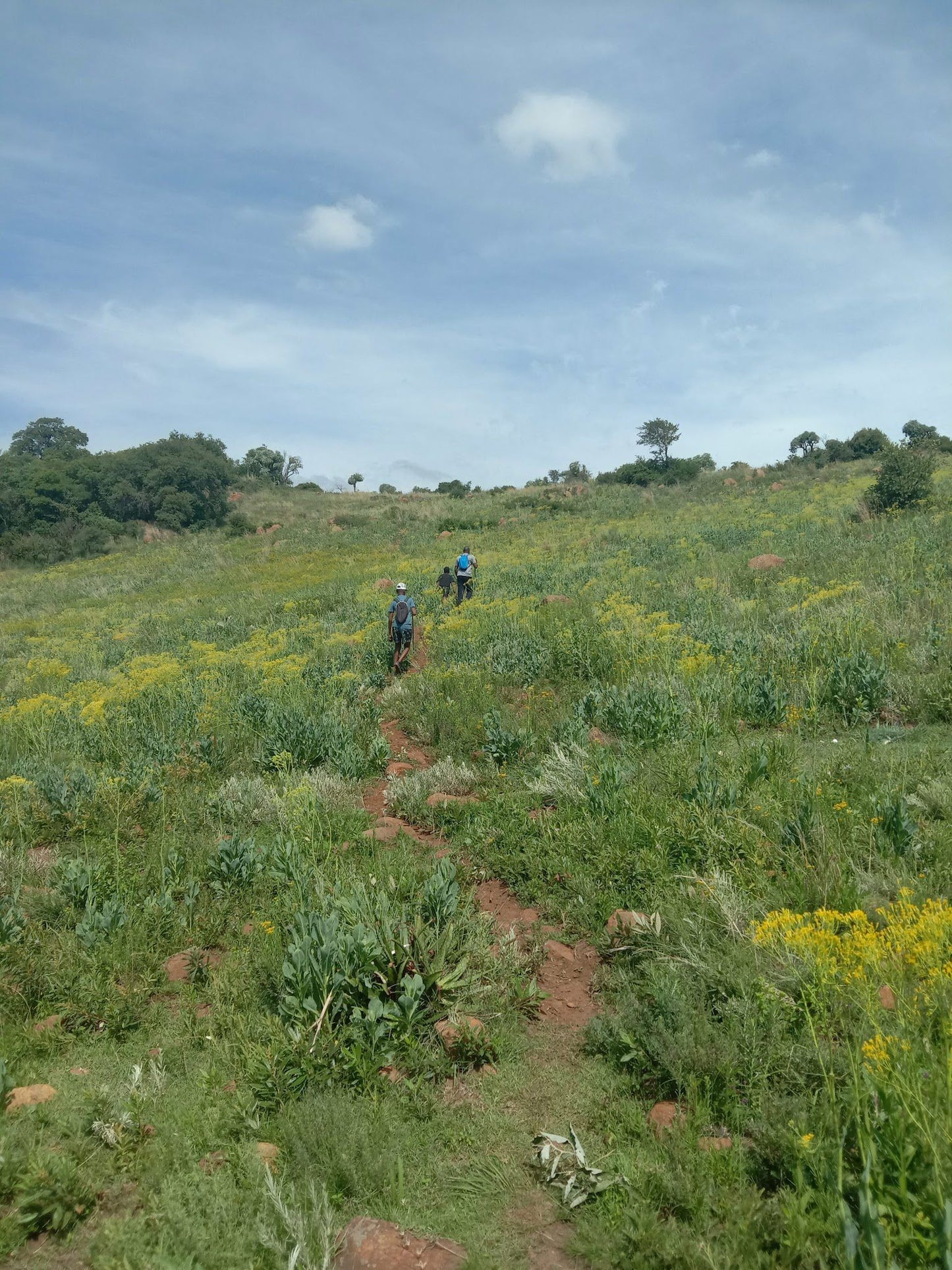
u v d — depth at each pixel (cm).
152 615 2800
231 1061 395
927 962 335
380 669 1425
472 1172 322
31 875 662
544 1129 345
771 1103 316
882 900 457
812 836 521
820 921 385
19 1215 296
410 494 7488
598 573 2239
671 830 566
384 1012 402
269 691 1244
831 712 826
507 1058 394
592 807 642
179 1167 327
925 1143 264
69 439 9544
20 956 493
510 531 4238
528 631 1477
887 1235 237
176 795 834
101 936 523
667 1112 338
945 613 1065
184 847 696
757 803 595
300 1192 311
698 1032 358
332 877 575
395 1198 309
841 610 1154
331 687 1241
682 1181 291
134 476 6406
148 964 498
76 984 472
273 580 3475
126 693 1238
